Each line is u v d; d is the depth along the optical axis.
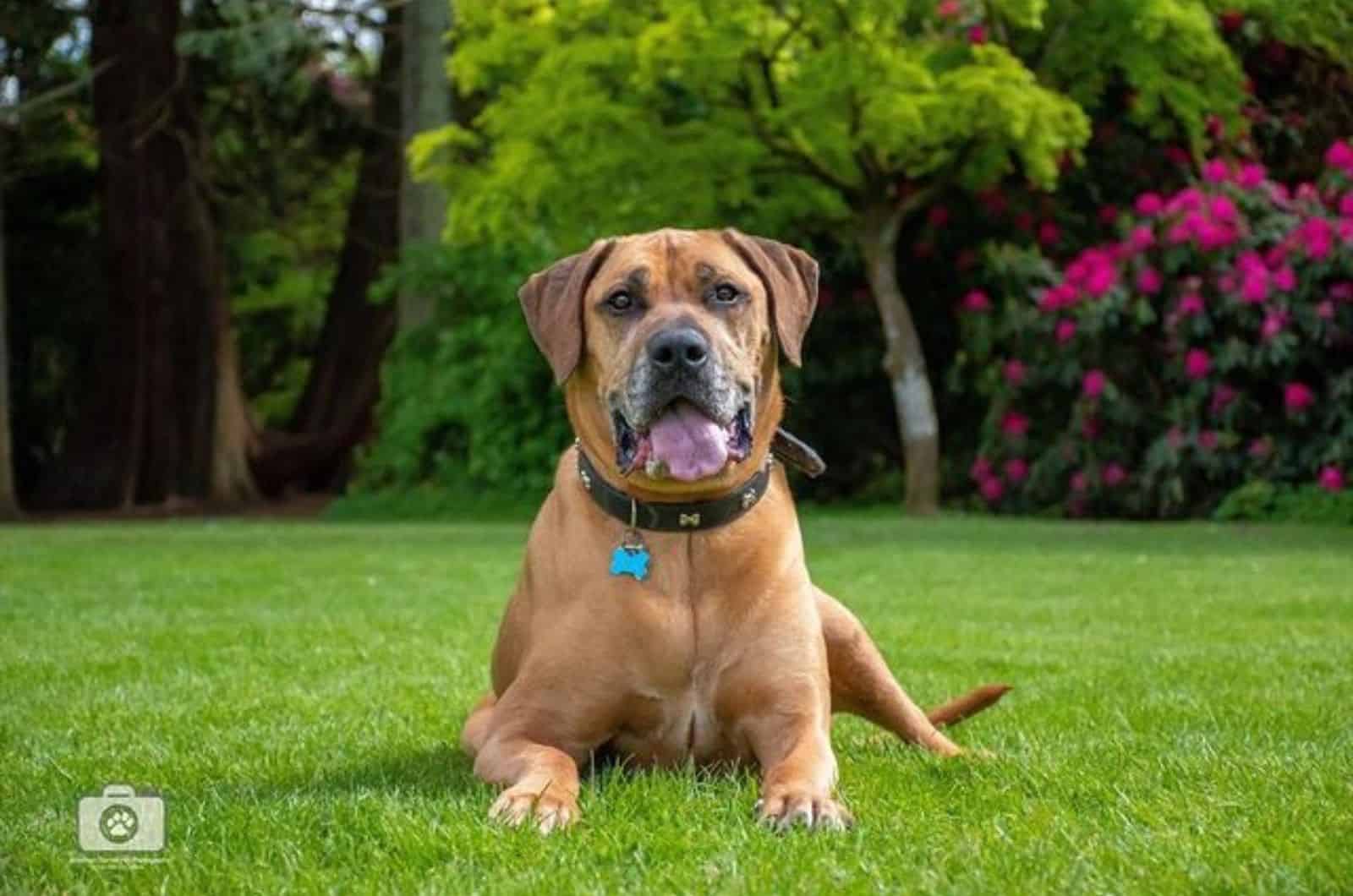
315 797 3.72
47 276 24.47
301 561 11.02
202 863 3.12
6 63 21.83
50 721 4.96
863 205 14.87
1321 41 15.00
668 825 3.36
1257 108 15.73
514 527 15.18
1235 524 13.55
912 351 15.10
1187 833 3.22
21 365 24.91
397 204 23.31
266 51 18.48
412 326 18.53
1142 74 14.12
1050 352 14.75
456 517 17.47
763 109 14.10
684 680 3.96
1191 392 14.04
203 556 11.52
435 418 17.83
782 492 4.18
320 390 24.11
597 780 3.91
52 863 3.14
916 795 3.73
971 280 16.06
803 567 4.14
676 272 4.04
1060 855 3.04
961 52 14.46
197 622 7.63
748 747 4.02
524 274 17.41
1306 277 13.52
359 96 24.52
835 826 3.35
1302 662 6.07
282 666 6.20
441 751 4.48
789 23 13.38
